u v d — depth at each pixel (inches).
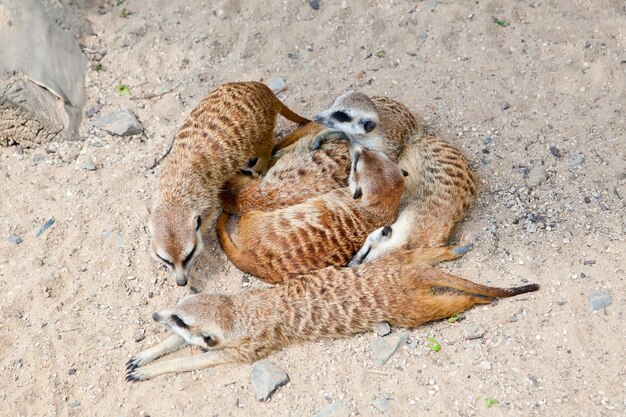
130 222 174.9
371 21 219.8
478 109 193.6
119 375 150.2
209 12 226.1
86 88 207.0
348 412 137.6
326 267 157.9
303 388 143.3
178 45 217.0
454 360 143.5
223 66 212.4
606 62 197.9
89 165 188.2
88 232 173.8
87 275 165.9
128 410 144.4
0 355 154.6
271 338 149.7
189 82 208.2
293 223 159.2
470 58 207.0
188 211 163.6
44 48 199.9
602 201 168.2
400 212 169.9
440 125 191.6
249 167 183.3
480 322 148.5
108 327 157.3
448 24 215.3
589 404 133.0
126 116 196.5
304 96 202.2
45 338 155.7
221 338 147.6
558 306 148.4
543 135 185.0
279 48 215.6
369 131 173.2
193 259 161.8
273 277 159.8
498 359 142.1
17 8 200.7
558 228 164.2
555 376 137.9
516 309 148.9
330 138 183.0
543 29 210.7
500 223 167.6
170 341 153.8
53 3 212.7
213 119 176.4
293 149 182.5
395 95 200.2
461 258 161.2
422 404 137.4
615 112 187.0
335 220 160.1
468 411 135.1
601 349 140.7
